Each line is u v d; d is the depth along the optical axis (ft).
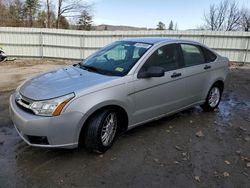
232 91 22.85
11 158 9.91
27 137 9.39
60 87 9.62
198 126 13.67
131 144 11.30
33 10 118.11
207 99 15.49
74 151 10.52
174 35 48.06
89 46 50.93
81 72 11.39
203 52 14.80
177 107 13.30
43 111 8.91
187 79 13.25
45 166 9.41
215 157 10.42
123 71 10.92
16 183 8.39
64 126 9.03
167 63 12.39
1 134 12.03
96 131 9.75
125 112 10.75
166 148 11.04
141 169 9.40
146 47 12.11
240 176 9.12
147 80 11.22
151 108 11.79
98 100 9.52
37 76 11.78
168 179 8.84
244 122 14.55
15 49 50.88
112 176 8.93
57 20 110.22
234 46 46.37
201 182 8.71
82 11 113.60
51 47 51.24
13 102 10.33
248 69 39.47
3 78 28.48
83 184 8.45
